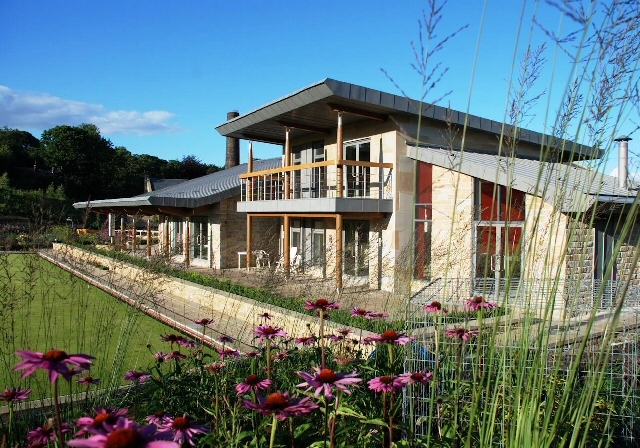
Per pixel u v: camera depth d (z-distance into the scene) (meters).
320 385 1.83
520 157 12.05
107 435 1.06
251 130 13.80
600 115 1.60
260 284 6.89
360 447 2.24
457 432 2.26
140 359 5.01
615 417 2.66
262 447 2.11
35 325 6.12
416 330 3.29
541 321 1.83
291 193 13.53
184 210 15.42
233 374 3.13
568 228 1.81
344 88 9.67
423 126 11.27
